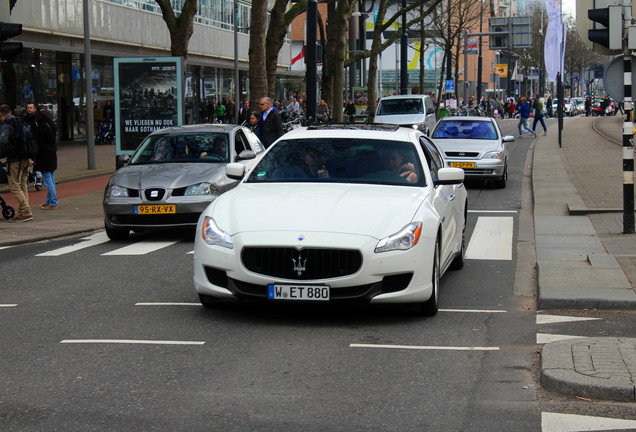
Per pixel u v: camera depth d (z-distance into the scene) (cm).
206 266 705
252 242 680
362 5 4631
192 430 457
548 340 651
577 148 3053
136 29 3991
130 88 2058
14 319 735
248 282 683
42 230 1332
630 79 1088
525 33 5331
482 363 591
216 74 5759
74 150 3475
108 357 608
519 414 481
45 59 3731
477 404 500
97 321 723
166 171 1251
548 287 803
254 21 2359
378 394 520
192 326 701
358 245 670
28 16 3173
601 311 746
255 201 741
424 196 768
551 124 5675
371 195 750
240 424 466
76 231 1337
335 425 464
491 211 1551
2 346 641
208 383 544
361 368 578
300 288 672
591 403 498
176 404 501
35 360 601
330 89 3369
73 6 3478
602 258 948
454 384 541
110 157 3108
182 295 833
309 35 2161
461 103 7088
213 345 640
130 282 910
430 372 569
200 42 4794
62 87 3891
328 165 827
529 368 577
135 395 519
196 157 1323
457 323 712
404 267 682
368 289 675
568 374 526
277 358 604
